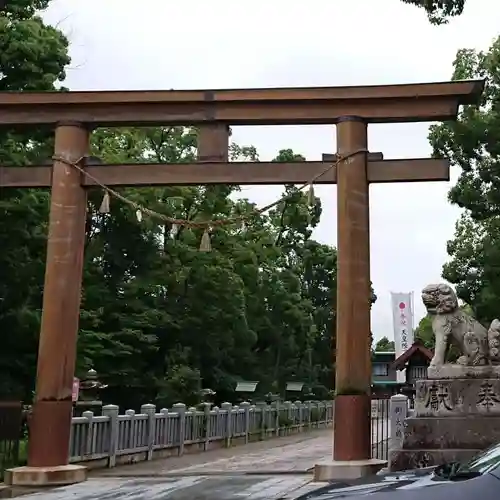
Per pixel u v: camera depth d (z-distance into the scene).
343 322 12.15
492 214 22.38
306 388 44.75
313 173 12.90
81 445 14.08
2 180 13.48
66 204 13.05
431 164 12.63
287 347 41.50
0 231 18.28
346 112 12.93
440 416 10.87
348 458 11.62
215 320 29.14
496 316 22.84
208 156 13.23
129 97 13.23
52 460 11.93
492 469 4.09
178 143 28.09
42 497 10.32
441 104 12.70
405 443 10.84
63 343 12.48
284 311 40.44
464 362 11.14
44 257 19.41
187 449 20.12
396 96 12.71
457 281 25.94
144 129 28.09
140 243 26.78
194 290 28.91
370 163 12.83
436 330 11.48
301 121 13.17
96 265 26.39
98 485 11.69
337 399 11.92
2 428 12.82
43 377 12.30
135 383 26.11
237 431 24.91
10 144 18.50
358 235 12.45
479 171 21.92
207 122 13.30
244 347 33.97
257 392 36.06
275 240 44.25
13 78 18.48
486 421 10.63
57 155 13.25
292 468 15.62
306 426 35.69
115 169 13.30
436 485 4.07
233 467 16.03
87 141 13.55
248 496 10.08
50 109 13.46
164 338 28.56
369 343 12.16
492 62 21.75
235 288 29.78
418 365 28.66
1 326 19.69
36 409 12.17
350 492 4.29
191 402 26.14
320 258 50.72
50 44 19.09
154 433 17.80
